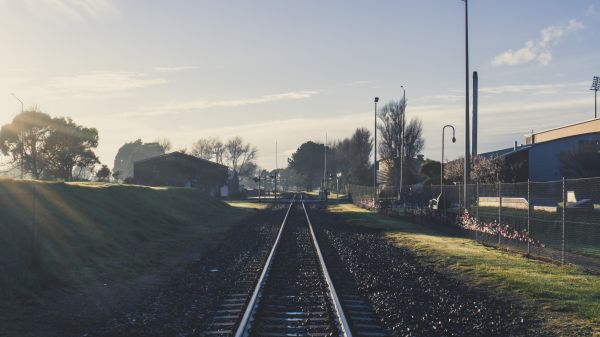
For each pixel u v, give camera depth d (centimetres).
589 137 6147
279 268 1748
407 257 2080
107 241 1972
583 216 3262
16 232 1536
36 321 1019
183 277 1577
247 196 10875
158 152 18162
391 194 5916
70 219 1984
